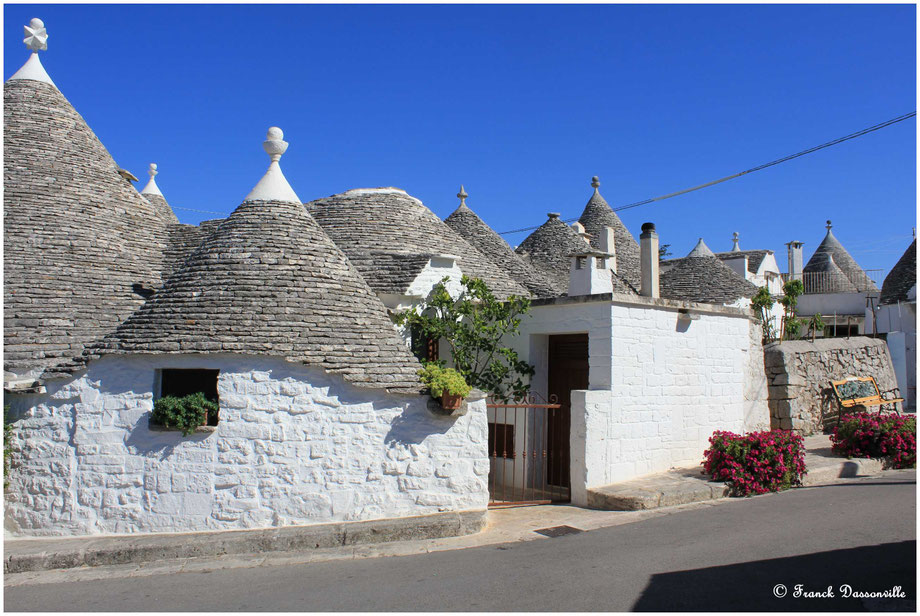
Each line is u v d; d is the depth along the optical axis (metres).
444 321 11.66
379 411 8.77
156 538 8.02
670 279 24.67
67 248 11.26
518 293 13.94
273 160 10.95
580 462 10.20
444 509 8.84
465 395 8.82
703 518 8.91
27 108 12.96
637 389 10.90
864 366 17.25
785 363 14.87
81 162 12.84
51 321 9.84
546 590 6.29
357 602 6.11
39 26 13.76
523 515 9.55
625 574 6.68
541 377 11.92
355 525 8.29
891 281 27.16
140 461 8.39
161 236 13.20
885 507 9.23
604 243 19.80
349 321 9.34
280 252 9.77
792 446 10.91
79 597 6.55
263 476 8.37
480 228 18.97
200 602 6.29
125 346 8.54
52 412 8.62
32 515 8.44
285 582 6.82
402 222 14.20
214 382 9.12
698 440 11.99
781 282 31.16
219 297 9.08
